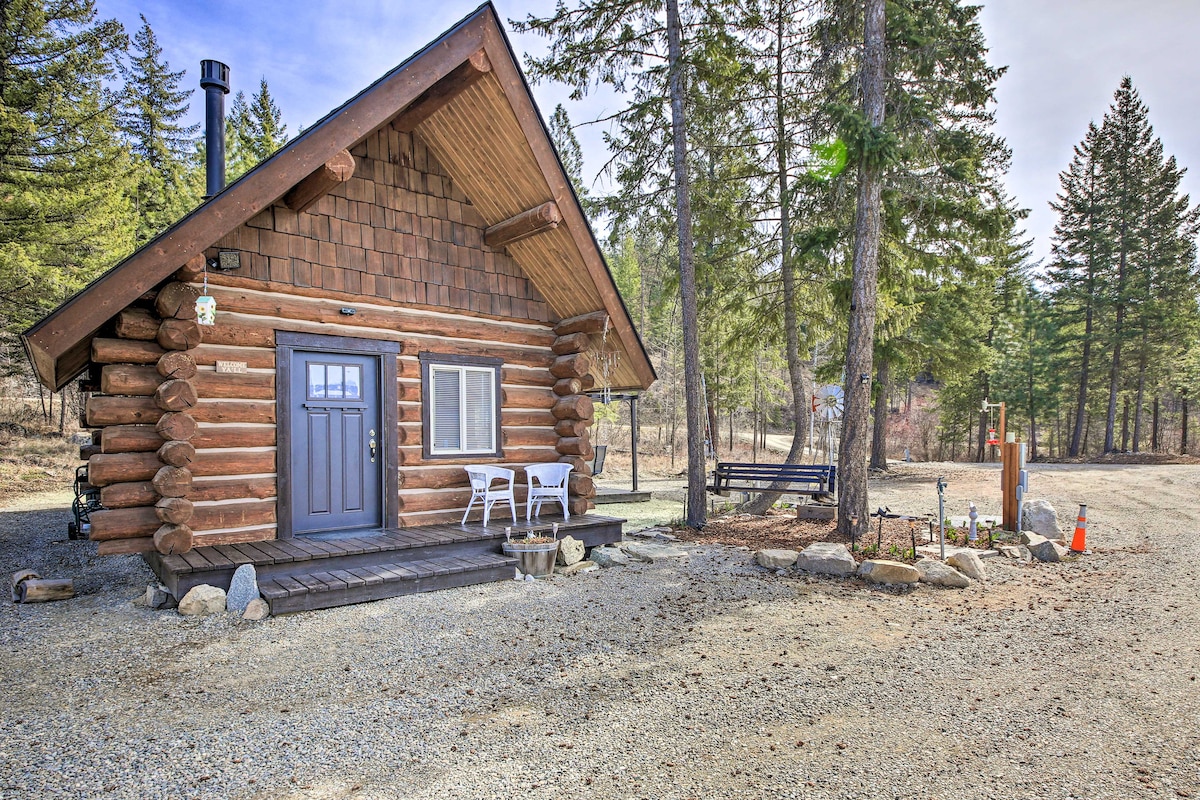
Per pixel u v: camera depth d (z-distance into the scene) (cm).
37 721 355
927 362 2042
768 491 1064
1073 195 2873
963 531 900
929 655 469
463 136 753
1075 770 306
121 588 629
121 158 1506
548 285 874
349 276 720
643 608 586
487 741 336
